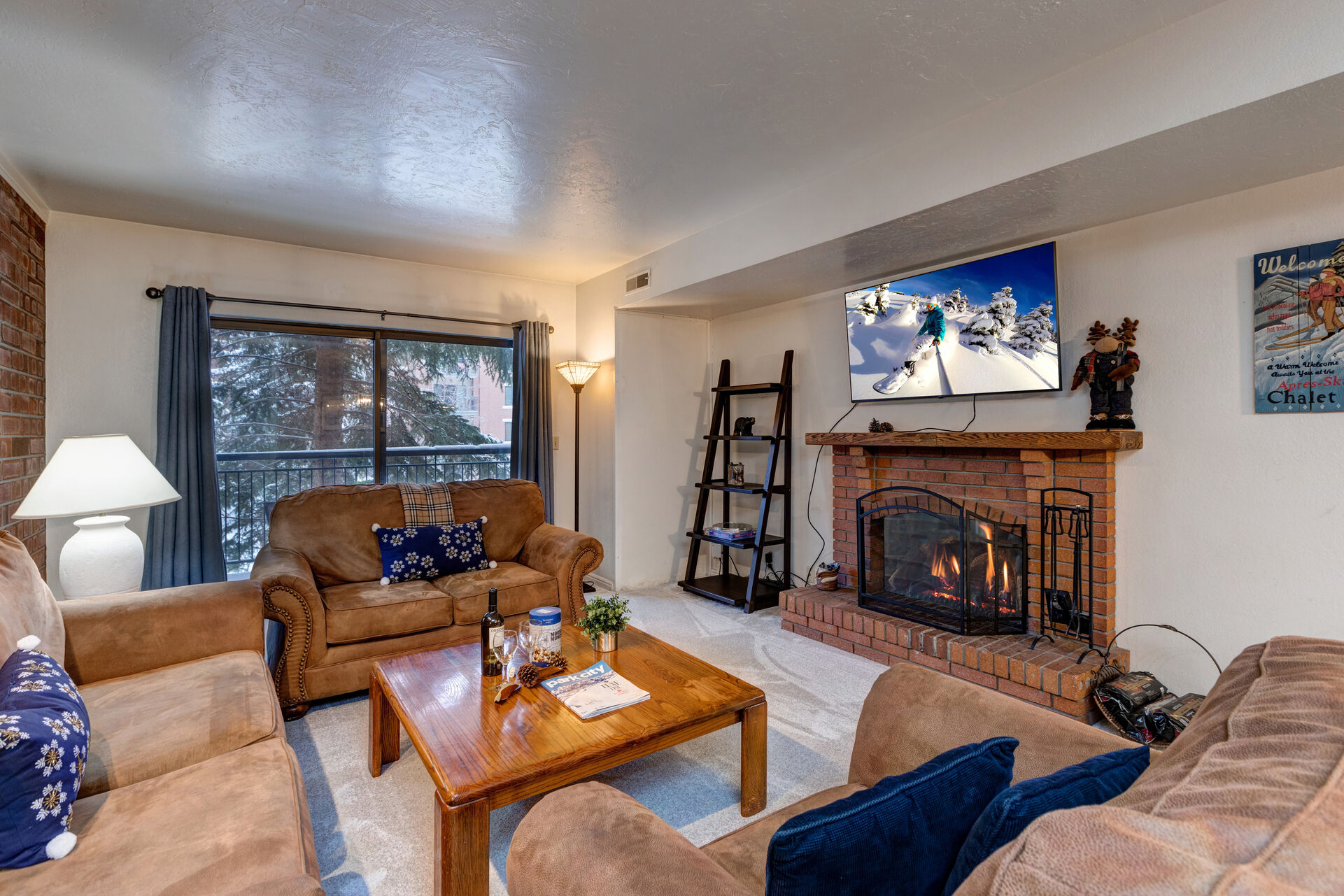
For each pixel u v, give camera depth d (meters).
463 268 4.64
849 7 1.81
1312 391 2.21
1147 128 1.92
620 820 1.00
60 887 1.05
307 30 1.91
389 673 2.10
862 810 0.70
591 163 2.85
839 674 3.03
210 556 3.62
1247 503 2.38
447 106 2.36
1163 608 2.61
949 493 3.37
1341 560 2.17
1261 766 0.55
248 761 1.49
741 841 1.17
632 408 4.73
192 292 3.60
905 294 3.41
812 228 3.07
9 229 2.80
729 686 2.00
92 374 3.45
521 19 1.86
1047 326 2.82
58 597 3.33
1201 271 2.47
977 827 0.68
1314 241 2.21
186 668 1.99
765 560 4.62
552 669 2.06
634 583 4.76
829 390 4.09
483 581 3.23
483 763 1.52
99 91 2.23
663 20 1.87
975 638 2.90
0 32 1.90
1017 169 2.25
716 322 5.05
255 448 4.00
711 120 2.47
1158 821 0.47
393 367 4.46
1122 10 1.81
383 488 3.52
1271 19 1.69
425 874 1.69
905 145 2.63
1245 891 0.38
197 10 1.81
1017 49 2.00
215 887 1.05
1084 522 2.79
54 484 2.43
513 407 4.88
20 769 1.10
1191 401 2.51
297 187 3.10
